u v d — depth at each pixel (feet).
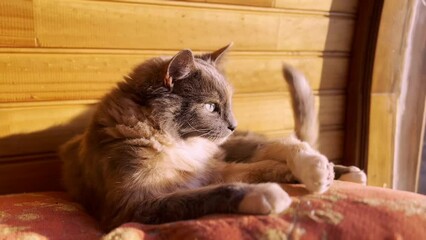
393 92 3.03
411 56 3.05
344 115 3.13
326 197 1.67
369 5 2.89
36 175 2.34
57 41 2.25
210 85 2.02
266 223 1.52
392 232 1.46
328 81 3.02
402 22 2.92
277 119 2.89
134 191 1.79
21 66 2.20
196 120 2.00
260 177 2.03
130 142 1.88
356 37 2.98
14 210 1.90
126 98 1.97
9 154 2.26
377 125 3.03
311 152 1.99
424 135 3.30
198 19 2.52
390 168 3.14
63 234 1.73
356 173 2.06
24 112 2.25
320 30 2.90
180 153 1.98
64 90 2.31
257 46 2.72
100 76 2.37
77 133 2.37
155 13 2.41
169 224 1.59
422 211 1.54
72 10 2.24
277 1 2.70
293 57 2.86
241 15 2.63
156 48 2.46
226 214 1.62
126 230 1.56
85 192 2.04
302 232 1.48
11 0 2.12
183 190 1.81
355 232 1.46
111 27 2.34
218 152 2.26
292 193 1.75
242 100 2.75
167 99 1.94
